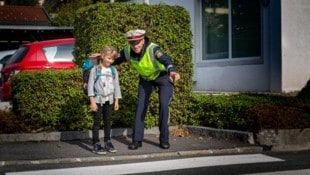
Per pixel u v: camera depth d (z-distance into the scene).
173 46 10.37
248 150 8.77
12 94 10.13
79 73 9.84
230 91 14.96
